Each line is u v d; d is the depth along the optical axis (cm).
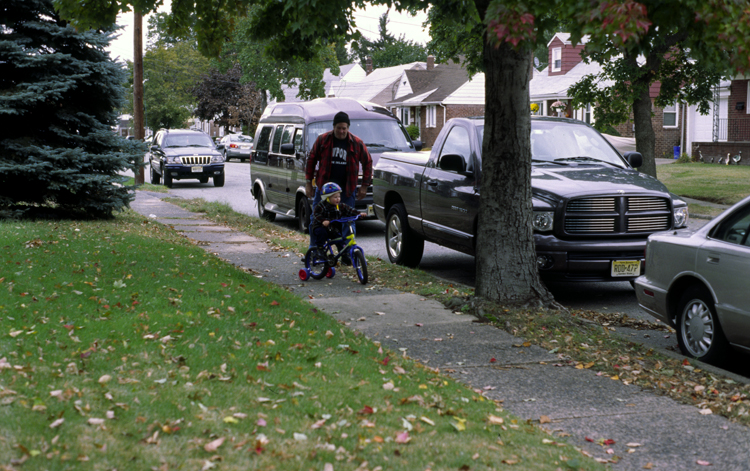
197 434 392
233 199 2270
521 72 725
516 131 734
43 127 1455
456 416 452
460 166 936
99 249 1024
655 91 3747
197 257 1034
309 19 657
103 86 1447
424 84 6000
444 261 1187
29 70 1397
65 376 468
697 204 2005
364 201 1409
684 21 514
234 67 6794
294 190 1499
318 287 896
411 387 502
